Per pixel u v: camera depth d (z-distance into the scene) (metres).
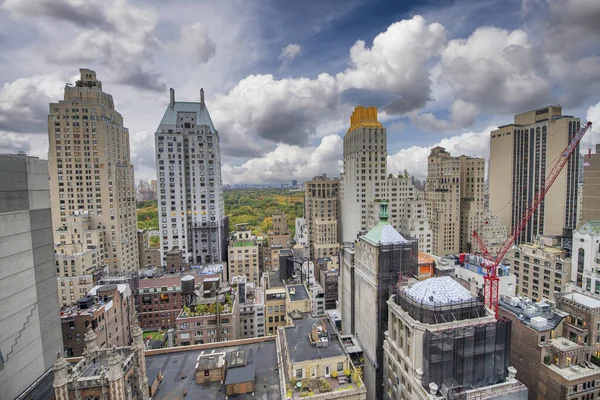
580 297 82.12
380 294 74.62
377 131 181.62
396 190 184.12
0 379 54.72
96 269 151.38
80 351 92.31
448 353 53.03
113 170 175.38
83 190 170.62
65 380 40.91
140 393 48.75
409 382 56.94
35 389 61.53
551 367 69.06
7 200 57.50
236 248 187.25
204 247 199.25
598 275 102.94
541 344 71.56
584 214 171.38
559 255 122.88
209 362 60.16
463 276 117.44
